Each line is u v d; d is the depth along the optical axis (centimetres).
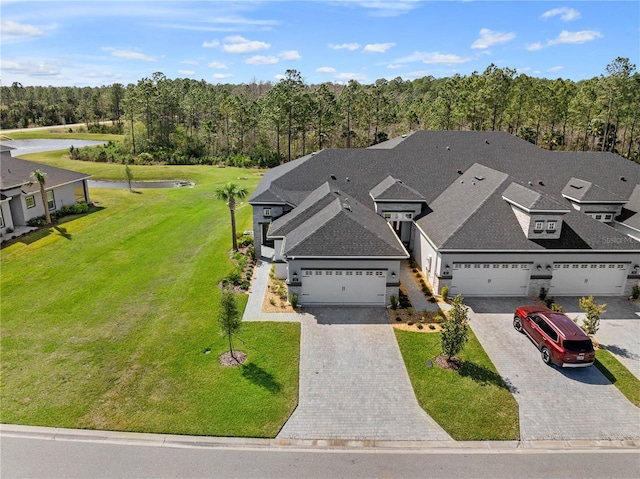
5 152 4519
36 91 17800
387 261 2308
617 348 1994
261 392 1672
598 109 6288
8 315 2255
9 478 1290
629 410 1603
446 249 2378
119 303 2398
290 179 3281
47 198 3984
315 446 1428
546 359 1872
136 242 3431
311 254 2267
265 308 2342
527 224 2430
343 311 2316
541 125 7731
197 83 12506
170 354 1916
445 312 2303
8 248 3212
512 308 2353
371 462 1364
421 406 1612
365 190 3200
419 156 3447
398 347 1984
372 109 8062
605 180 3228
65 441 1436
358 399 1645
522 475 1318
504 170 3312
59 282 2670
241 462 1359
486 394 1673
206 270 2861
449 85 7469
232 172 6912
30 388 1689
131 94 8562
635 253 2419
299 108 7206
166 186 6081
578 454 1404
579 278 2484
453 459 1378
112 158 7888
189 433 1473
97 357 1894
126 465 1343
